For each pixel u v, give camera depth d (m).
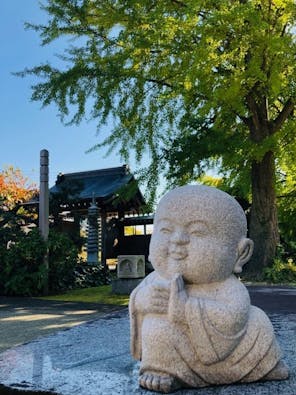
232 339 2.18
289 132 10.72
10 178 19.41
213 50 9.21
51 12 10.81
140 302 2.35
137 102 10.95
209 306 2.18
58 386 2.29
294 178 13.62
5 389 2.31
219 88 9.30
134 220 17.66
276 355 2.28
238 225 2.38
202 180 14.48
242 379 2.24
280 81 9.19
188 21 9.38
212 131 10.88
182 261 2.32
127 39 10.28
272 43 8.90
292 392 2.11
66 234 11.36
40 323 5.82
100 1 10.84
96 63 10.55
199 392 2.15
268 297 7.12
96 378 2.43
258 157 10.16
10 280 9.38
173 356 2.19
